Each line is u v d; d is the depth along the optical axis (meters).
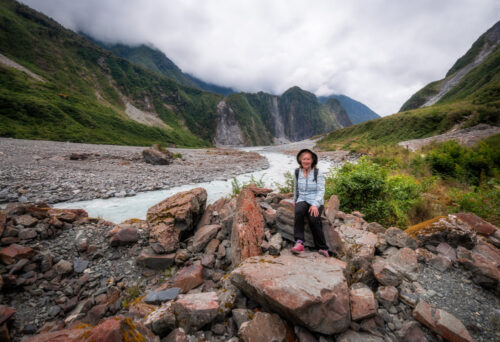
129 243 4.20
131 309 2.71
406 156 18.94
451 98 97.38
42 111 44.25
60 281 3.34
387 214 4.88
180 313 2.26
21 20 107.06
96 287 3.33
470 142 24.22
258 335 1.98
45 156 17.70
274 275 2.37
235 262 3.40
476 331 2.07
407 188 5.55
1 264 3.14
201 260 3.69
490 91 51.97
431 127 51.69
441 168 10.80
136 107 126.81
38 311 2.81
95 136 47.75
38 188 9.66
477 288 2.60
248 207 3.95
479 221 3.79
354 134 74.94
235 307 2.52
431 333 2.07
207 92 191.62
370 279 2.81
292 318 2.05
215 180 14.88
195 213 4.71
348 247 3.30
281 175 17.88
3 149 18.25
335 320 1.99
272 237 3.79
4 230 3.77
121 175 13.91
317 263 2.81
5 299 2.86
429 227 3.53
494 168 9.18
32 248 3.73
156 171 16.56
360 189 5.18
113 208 8.37
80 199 9.12
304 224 3.58
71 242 4.14
